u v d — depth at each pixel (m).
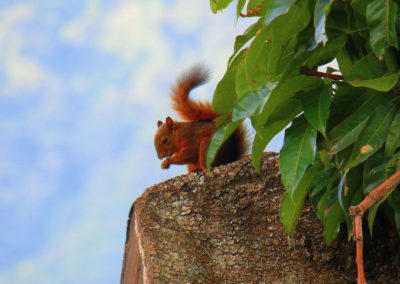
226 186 7.43
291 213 6.61
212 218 7.39
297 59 6.21
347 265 6.98
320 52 6.32
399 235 6.39
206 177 7.51
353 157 6.08
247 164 7.46
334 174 6.62
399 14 6.17
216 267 7.24
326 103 6.05
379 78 5.88
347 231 7.04
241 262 7.20
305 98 6.16
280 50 6.22
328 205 6.61
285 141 6.19
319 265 7.02
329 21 6.34
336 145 6.13
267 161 7.41
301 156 6.09
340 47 6.32
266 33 6.19
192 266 7.30
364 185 6.16
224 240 7.29
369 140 6.09
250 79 6.36
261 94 6.21
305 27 6.21
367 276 6.96
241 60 6.60
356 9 6.23
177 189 7.60
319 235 7.07
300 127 6.24
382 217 7.05
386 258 6.96
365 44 6.43
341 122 6.25
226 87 6.87
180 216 7.50
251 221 7.27
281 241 7.14
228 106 7.00
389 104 6.17
